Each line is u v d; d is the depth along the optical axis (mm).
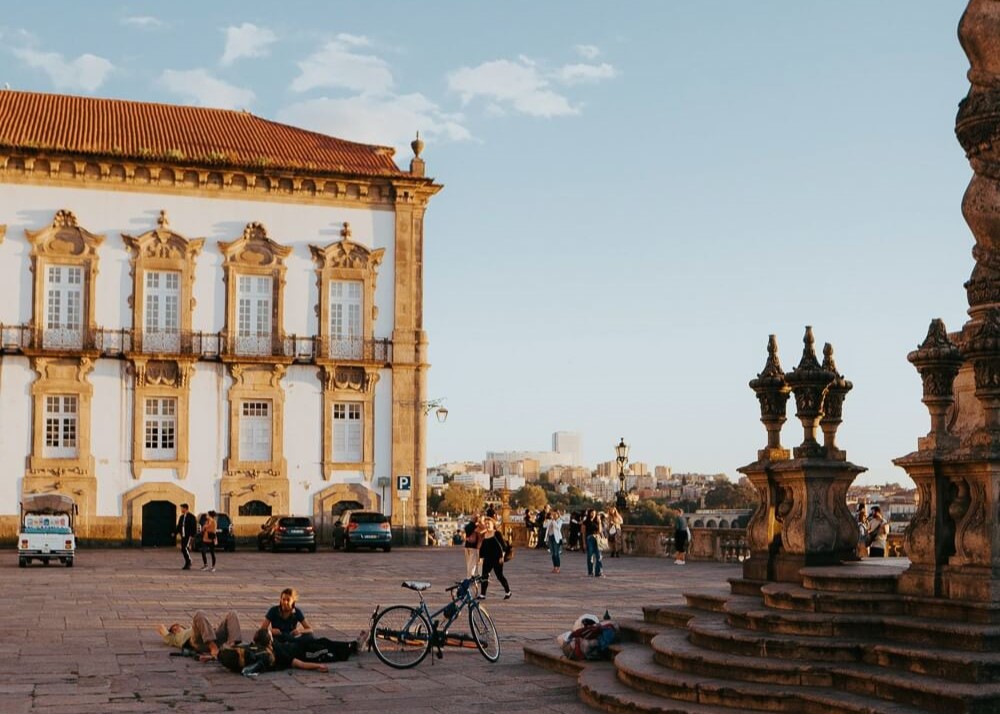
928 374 11906
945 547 11719
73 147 45906
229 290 48000
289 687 13672
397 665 15219
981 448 11320
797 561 13945
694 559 37438
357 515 44781
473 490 165750
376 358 49625
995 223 12508
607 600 23766
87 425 46062
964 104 12789
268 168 48062
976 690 9844
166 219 47312
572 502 199375
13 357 45469
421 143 50969
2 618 20109
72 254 46156
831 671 11062
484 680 14188
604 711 12070
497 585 27703
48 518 34406
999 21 12477
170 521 47156
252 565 35688
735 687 11234
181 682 13930
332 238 49469
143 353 46562
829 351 14977
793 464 14102
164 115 52688
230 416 47812
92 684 13703
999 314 11742
